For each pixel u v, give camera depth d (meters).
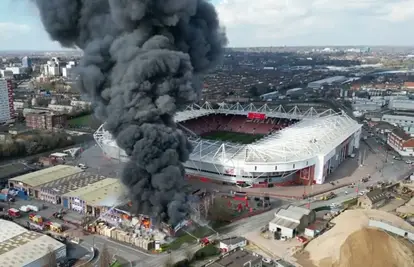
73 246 63.62
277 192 90.06
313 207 81.00
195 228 69.81
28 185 85.50
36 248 57.56
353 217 70.88
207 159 93.88
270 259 59.78
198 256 60.28
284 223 69.12
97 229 68.50
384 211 75.25
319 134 108.69
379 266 55.91
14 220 72.88
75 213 76.62
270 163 89.56
